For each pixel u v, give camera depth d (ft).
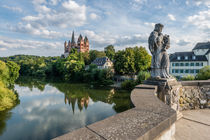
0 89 72.95
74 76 181.47
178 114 14.37
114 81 142.72
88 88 126.41
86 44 430.20
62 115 63.46
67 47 467.52
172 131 6.25
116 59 136.15
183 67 130.62
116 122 5.30
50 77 244.01
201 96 17.24
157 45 15.70
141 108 6.96
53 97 97.71
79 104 80.02
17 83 170.60
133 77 127.34
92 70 152.97
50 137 44.39
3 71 93.35
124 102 79.00
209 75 57.72
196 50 138.21
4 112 66.33
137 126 4.93
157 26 16.30
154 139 5.01
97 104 79.00
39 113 66.08
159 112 6.36
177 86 15.03
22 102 84.99
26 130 48.93
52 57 532.73
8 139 43.06
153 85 14.33
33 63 320.09
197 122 13.33
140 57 128.67
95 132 4.54
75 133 4.49
